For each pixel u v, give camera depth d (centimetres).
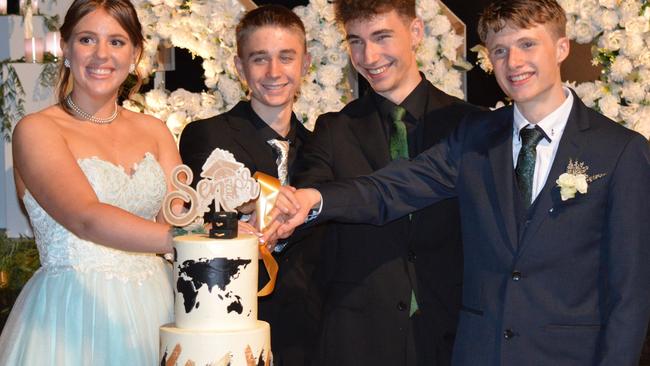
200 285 242
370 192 316
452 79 422
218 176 266
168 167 329
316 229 357
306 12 426
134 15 314
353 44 340
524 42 289
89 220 276
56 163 294
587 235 282
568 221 282
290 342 349
